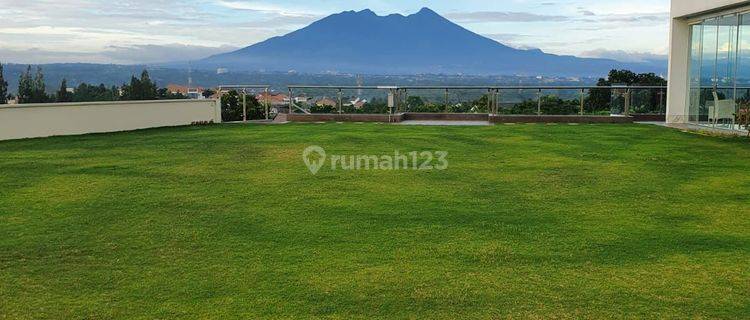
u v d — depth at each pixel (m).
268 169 7.64
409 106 15.82
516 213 5.35
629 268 3.88
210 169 7.64
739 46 11.79
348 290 3.51
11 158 8.69
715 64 12.77
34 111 11.51
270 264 3.95
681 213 5.37
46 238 4.57
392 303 3.33
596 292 3.48
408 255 4.13
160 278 3.71
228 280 3.67
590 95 15.02
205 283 3.62
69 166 7.94
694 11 12.91
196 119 14.42
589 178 7.07
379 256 4.11
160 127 13.34
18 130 11.31
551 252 4.20
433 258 4.07
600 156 8.84
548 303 3.33
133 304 3.32
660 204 5.73
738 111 11.86
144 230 4.79
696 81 13.70
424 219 5.11
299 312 3.21
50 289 3.54
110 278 3.71
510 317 3.16
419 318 3.14
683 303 3.32
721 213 5.38
